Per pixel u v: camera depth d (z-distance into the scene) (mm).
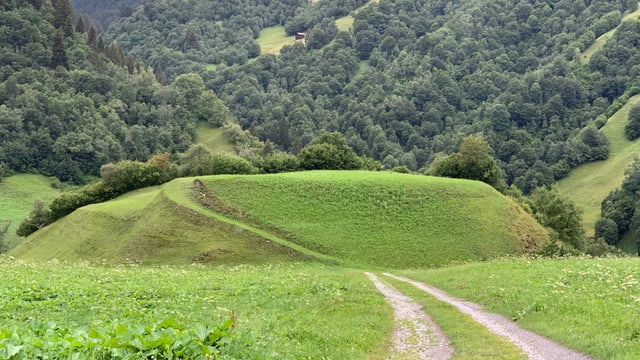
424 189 88438
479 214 83875
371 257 71375
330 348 15016
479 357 14445
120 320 19328
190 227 70562
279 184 87125
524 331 18375
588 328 16781
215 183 85750
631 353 13250
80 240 78250
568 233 97062
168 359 10617
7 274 35062
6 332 10750
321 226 77750
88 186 109312
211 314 21688
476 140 111500
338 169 119562
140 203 86375
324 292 29609
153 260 66062
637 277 26953
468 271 41188
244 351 12062
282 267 58781
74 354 10016
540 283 27547
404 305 26562
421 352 15602
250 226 75875
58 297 25984
